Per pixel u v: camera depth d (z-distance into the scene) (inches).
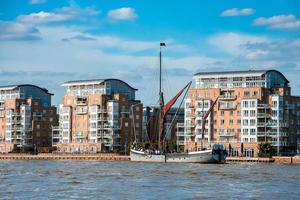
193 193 3946.9
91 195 3804.1
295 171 6368.1
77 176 5408.5
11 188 4202.8
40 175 5551.2
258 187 4379.9
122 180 4926.2
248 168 6998.0
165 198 3673.7
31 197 3683.6
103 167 7199.8
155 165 7775.6
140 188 4242.1
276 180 5012.3
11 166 7642.7
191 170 6432.1
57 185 4441.4
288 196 3831.2
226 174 5748.0
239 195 3863.2
